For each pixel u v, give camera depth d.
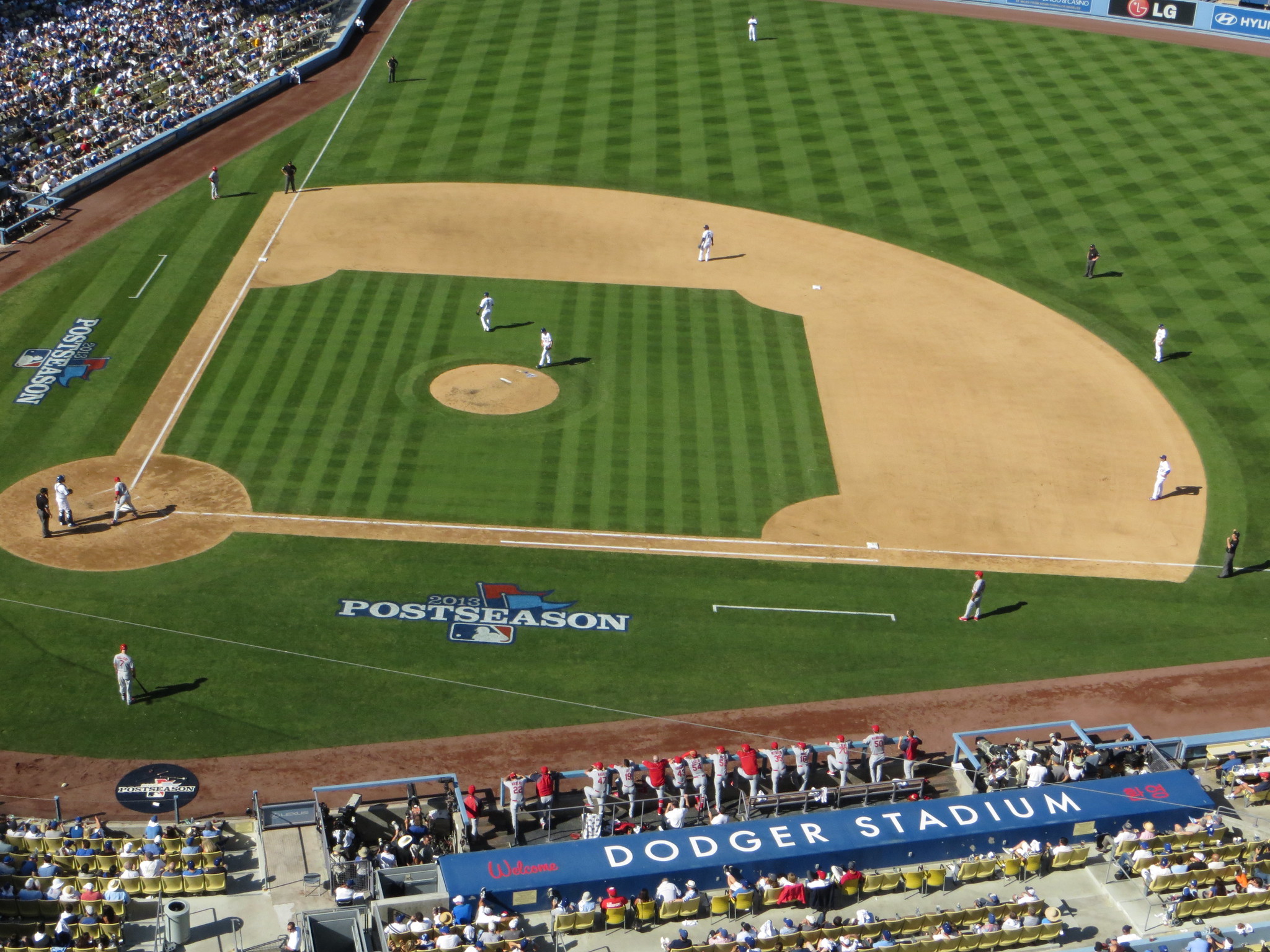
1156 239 66.69
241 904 31.06
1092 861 33.00
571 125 76.44
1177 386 56.41
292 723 38.00
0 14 85.75
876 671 41.06
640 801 34.62
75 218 66.88
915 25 89.88
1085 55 86.56
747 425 52.38
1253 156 74.38
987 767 35.84
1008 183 71.38
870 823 32.53
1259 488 50.47
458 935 29.44
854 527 47.28
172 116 76.19
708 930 30.77
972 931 30.23
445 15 90.38
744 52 85.00
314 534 45.59
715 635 42.16
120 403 52.19
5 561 43.75
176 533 45.34
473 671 40.25
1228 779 35.59
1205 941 29.81
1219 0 95.19
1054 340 59.31
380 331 57.38
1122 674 41.34
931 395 55.06
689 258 64.50
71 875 31.75
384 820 35.09
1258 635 43.34
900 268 64.38
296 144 74.88
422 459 49.38
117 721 37.72
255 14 89.62
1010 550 46.72
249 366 54.66
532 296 60.50
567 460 49.75
